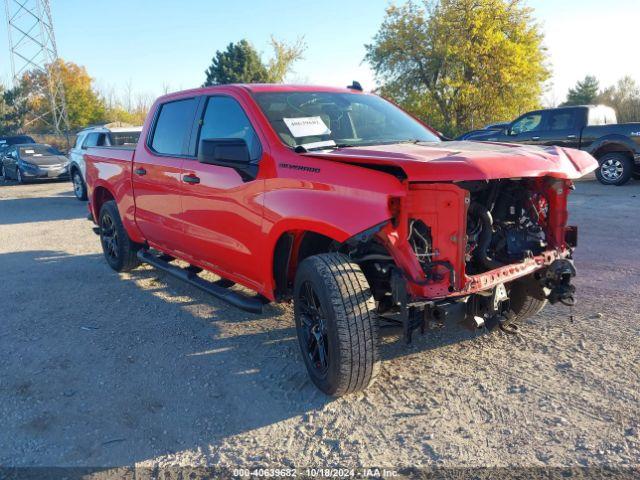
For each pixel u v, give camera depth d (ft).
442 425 10.46
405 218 10.17
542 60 115.65
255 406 11.48
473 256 11.87
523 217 12.73
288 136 13.01
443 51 108.37
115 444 10.28
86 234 31.71
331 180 11.07
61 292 19.92
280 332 15.43
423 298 10.40
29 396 12.18
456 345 13.96
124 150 19.93
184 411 11.38
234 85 14.93
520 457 9.39
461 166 9.96
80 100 189.06
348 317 10.64
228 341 14.92
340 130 14.02
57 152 72.74
